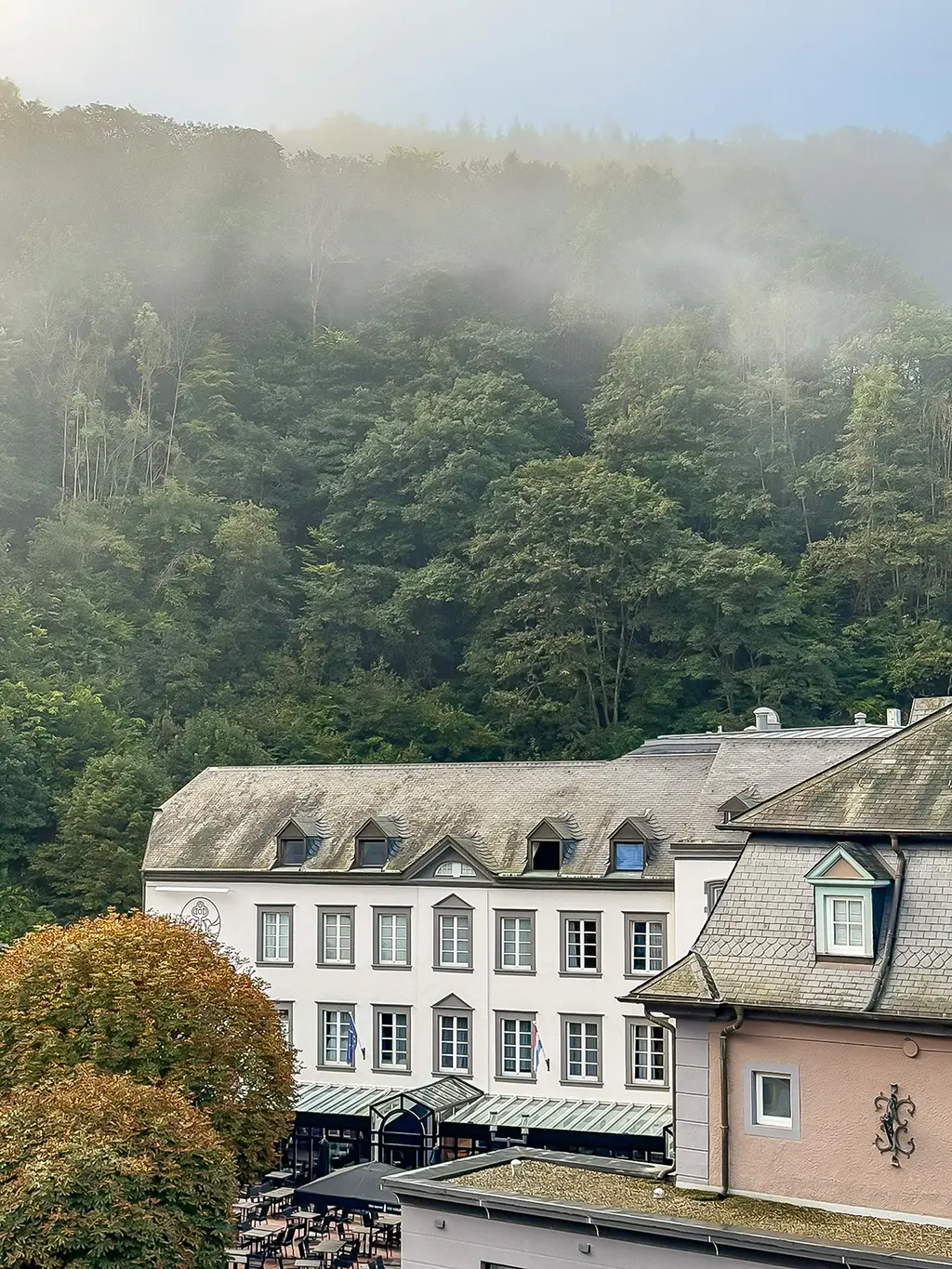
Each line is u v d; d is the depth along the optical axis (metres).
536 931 59.62
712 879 55.47
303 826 65.25
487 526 124.25
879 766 32.06
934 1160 28.52
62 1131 32.69
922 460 127.44
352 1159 59.50
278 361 154.75
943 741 31.72
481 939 60.66
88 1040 43.25
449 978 60.94
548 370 155.50
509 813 63.28
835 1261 26.78
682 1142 31.78
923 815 30.53
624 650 115.75
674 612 116.38
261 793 69.31
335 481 137.38
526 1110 57.34
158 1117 34.00
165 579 123.38
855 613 121.75
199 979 45.44
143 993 44.22
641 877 57.91
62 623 112.50
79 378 140.75
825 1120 29.95
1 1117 33.59
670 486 129.50
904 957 29.59
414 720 111.19
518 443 136.62
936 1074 28.66
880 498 122.06
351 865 63.59
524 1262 30.81
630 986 57.62
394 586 128.88
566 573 114.25
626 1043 57.41
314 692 117.25
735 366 142.75
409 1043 61.50
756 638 113.50
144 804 86.81
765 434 134.50
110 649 113.69
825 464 128.88
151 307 145.12
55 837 89.56
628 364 139.62
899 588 120.06
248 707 112.75
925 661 111.25
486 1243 31.41
